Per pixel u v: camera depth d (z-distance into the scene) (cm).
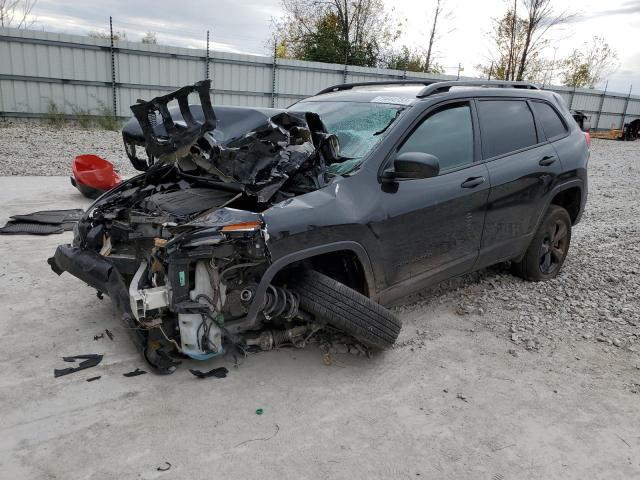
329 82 2228
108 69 1756
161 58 1833
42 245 559
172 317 313
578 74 3581
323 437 272
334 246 316
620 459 269
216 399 300
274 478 241
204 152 312
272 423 281
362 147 361
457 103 407
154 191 397
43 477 235
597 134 2962
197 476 240
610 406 315
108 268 324
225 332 302
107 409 286
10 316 391
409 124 368
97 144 1369
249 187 309
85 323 386
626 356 377
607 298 478
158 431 270
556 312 444
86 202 762
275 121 310
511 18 2933
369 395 313
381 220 338
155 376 321
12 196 782
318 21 3067
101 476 237
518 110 463
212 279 296
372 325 329
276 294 305
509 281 512
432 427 286
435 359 362
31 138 1369
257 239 285
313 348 364
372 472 249
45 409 283
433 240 376
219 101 2003
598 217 837
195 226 289
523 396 321
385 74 2362
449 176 383
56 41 1650
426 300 464
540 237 489
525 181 442
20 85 1634
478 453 267
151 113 315
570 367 359
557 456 268
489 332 407
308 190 329
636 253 614
